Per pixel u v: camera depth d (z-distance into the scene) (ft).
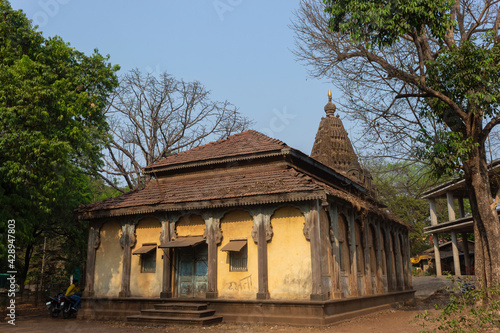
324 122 95.14
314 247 46.78
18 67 50.65
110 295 58.23
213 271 51.78
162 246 53.47
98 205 61.16
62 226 91.45
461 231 132.77
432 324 43.21
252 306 48.44
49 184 50.39
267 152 55.21
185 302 52.29
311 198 46.24
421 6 41.09
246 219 52.19
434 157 44.34
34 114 48.75
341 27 44.24
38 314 65.57
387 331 41.11
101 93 74.13
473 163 46.80
